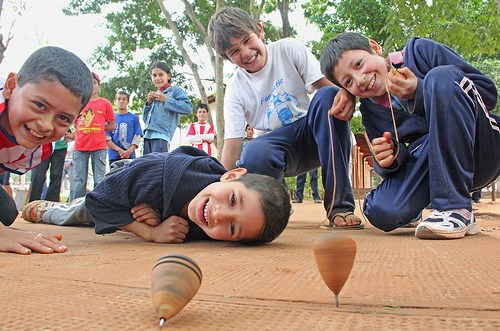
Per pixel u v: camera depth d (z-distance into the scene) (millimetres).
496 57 19484
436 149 2717
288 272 1688
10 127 2334
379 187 3178
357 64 2932
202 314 1083
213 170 2951
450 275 1577
